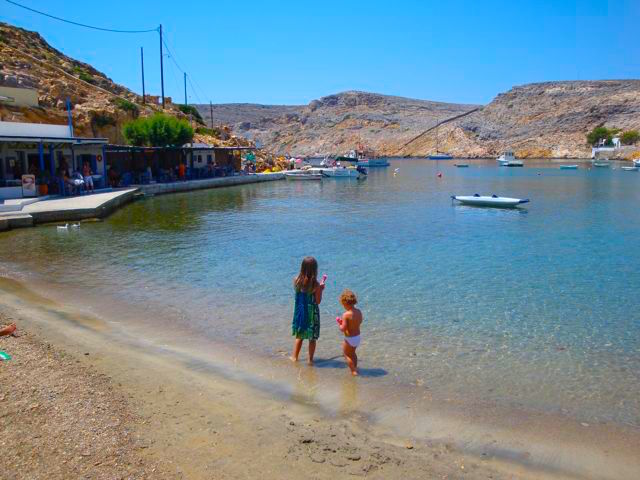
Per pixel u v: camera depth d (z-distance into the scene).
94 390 7.51
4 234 22.97
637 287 15.31
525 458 6.36
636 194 50.09
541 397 8.16
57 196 32.28
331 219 30.22
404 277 16.39
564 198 45.81
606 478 5.99
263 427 6.77
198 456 5.96
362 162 128.50
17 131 33.97
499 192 52.94
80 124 52.03
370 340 10.64
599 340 10.91
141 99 80.50
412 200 43.09
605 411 7.74
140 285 14.72
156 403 7.31
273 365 9.08
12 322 10.92
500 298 14.07
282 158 90.75
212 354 9.52
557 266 18.09
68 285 14.53
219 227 26.44
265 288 14.55
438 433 6.89
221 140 79.94
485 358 9.79
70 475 5.35
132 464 5.65
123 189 38.75
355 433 6.75
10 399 7.04
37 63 66.44
